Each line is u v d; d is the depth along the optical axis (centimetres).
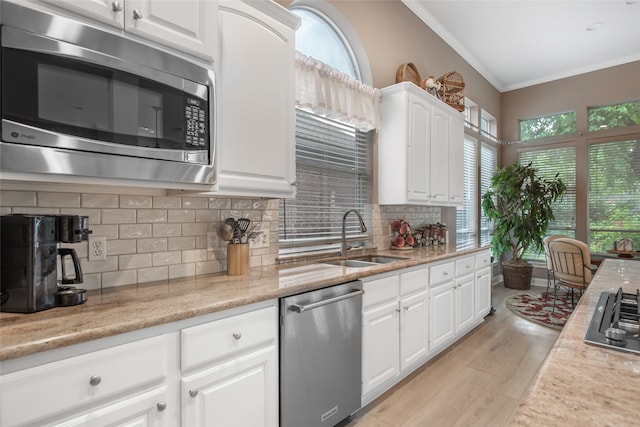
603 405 56
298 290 157
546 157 560
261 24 173
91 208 145
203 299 131
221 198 193
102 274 148
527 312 401
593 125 523
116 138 116
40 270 113
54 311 114
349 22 288
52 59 103
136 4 124
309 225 261
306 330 161
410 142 298
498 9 379
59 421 92
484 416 200
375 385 207
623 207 490
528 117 578
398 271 228
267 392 144
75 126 107
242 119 164
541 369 70
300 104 234
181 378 117
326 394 172
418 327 249
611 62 499
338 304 179
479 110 520
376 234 312
